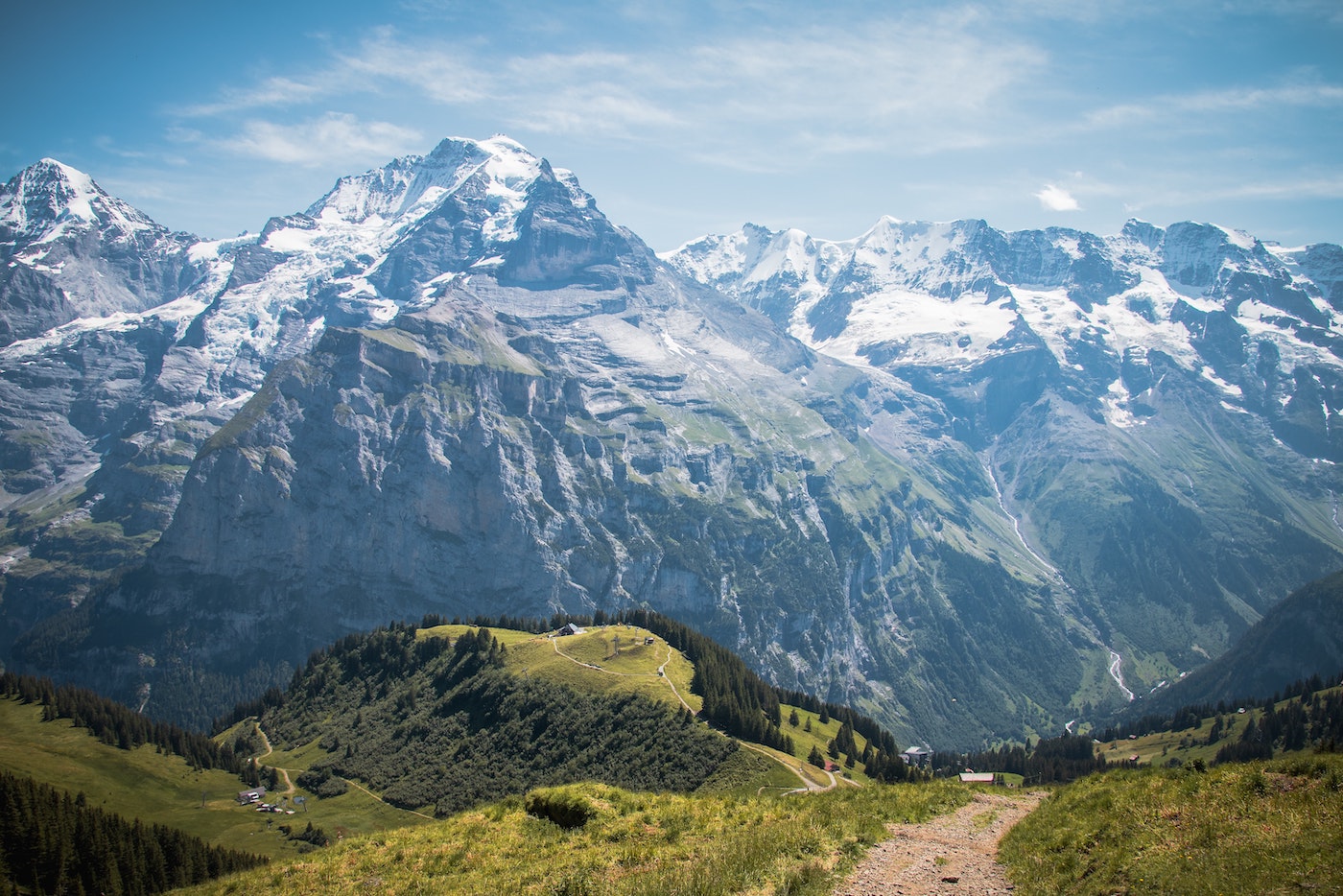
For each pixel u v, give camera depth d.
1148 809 52.94
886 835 58.59
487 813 73.12
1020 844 54.88
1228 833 45.88
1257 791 50.81
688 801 70.94
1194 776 57.34
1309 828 43.44
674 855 56.34
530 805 72.44
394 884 61.38
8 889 144.88
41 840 153.12
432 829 72.50
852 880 48.84
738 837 57.56
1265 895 38.41
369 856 68.56
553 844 63.44
